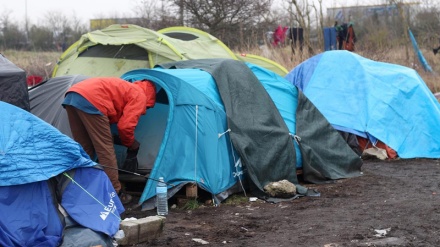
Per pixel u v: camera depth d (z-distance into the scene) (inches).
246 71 376.2
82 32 1222.9
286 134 370.9
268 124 366.3
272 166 356.5
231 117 347.3
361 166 414.3
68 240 234.5
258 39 893.8
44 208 234.1
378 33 1039.0
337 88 487.8
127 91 316.8
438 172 409.1
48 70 749.3
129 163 326.0
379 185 369.4
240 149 342.0
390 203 319.6
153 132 357.7
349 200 331.9
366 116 471.5
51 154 240.2
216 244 251.1
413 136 474.3
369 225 275.9
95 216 245.4
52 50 1174.3
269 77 404.5
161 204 303.3
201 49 561.9
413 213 295.6
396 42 1020.5
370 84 485.1
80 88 307.0
